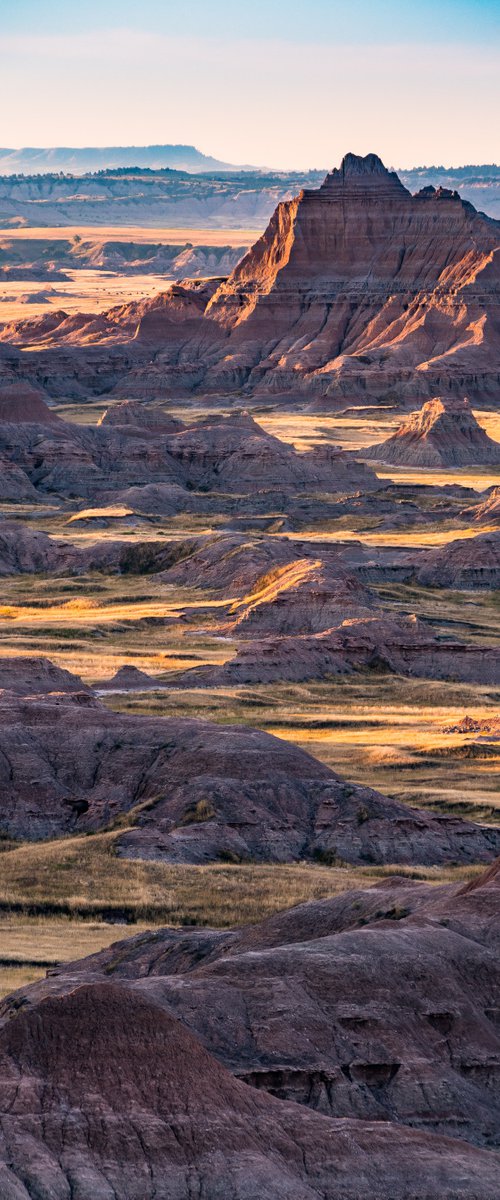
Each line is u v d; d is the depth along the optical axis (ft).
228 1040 369.91
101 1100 310.65
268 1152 309.63
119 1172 297.33
